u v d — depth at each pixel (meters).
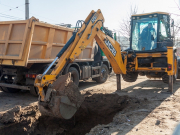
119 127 4.29
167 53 7.31
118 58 7.27
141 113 5.10
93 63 9.76
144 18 8.02
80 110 5.86
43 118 5.45
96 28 6.07
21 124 4.93
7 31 6.51
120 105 6.06
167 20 7.68
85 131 5.46
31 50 6.28
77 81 7.99
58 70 4.51
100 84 10.01
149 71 7.67
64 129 5.51
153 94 7.30
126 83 10.01
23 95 7.38
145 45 8.02
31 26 6.09
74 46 5.12
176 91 7.78
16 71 6.84
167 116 4.81
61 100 4.04
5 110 5.46
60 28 7.15
